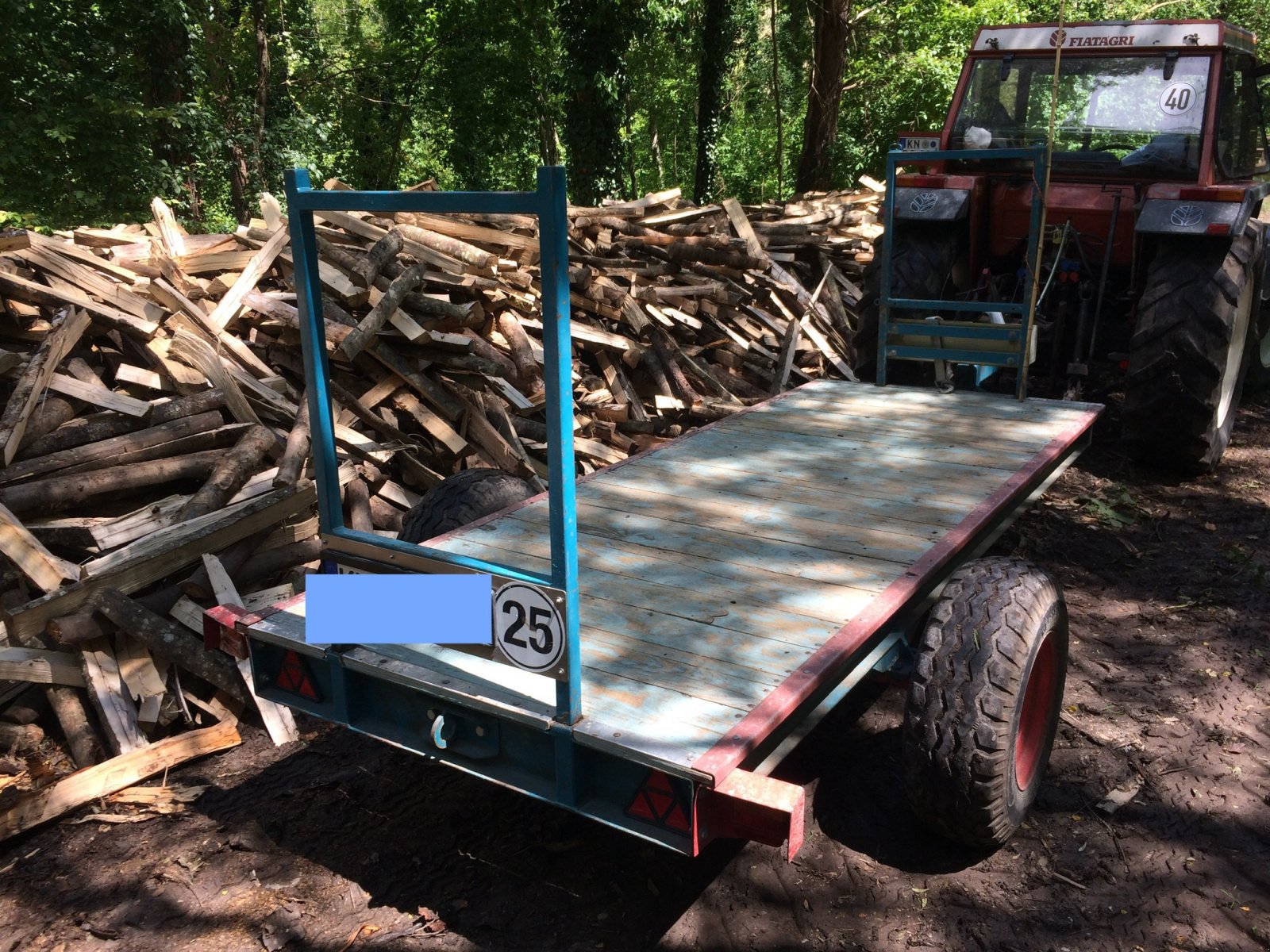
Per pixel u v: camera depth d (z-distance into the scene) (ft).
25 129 36.78
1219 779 9.80
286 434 13.69
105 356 14.15
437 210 6.05
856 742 10.56
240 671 10.77
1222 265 16.39
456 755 7.43
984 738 7.73
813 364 21.84
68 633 10.24
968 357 15.60
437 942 7.70
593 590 8.77
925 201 17.70
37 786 9.61
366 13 75.20
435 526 10.97
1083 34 18.16
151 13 43.50
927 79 60.54
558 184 5.44
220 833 9.03
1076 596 13.88
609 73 52.70
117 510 12.34
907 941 7.77
